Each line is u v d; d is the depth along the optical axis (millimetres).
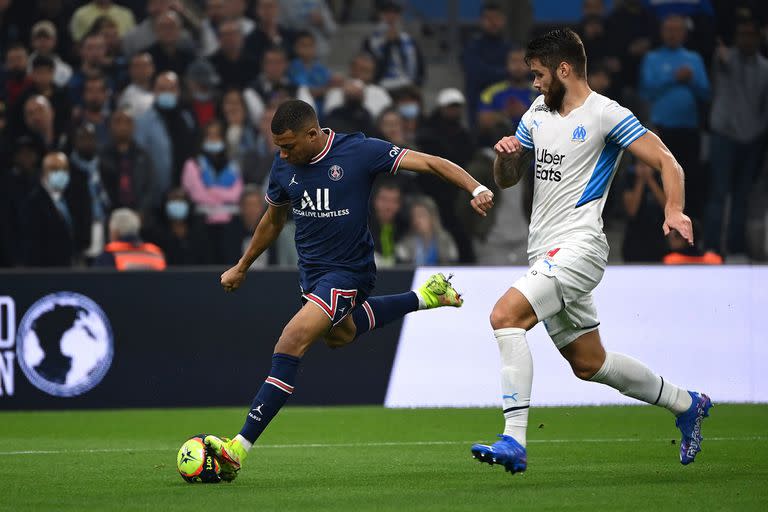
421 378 35094
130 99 46562
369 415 32688
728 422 30016
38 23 51000
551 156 19547
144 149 44406
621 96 47875
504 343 18703
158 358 34750
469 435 27891
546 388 35125
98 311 34594
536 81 19672
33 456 23891
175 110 45500
